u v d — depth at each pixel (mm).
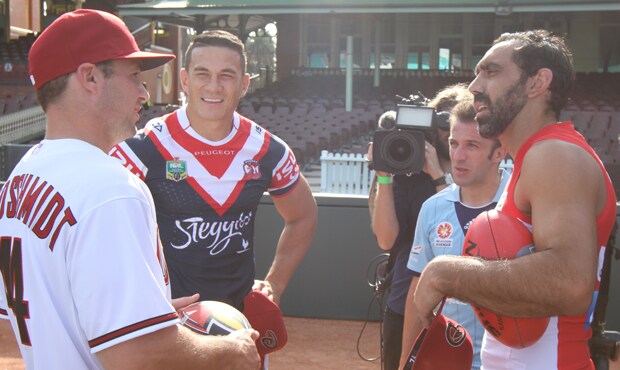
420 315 1980
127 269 1536
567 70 1981
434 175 3324
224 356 1728
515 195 1935
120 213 1559
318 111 21094
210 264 2943
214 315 2129
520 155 1966
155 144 2887
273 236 6730
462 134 2857
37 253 1584
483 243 1954
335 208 6691
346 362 5465
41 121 21078
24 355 1680
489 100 2008
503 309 1806
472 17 28125
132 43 1758
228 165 2945
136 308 1528
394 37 28766
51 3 34125
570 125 1947
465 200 2971
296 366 5367
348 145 18906
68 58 1667
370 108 21875
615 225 2098
